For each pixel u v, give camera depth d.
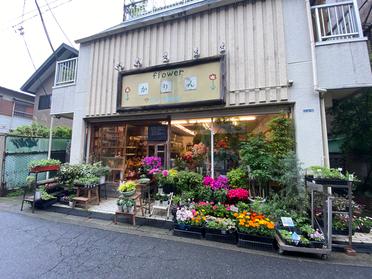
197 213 3.75
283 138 4.36
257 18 4.91
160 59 5.82
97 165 6.09
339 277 2.54
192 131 5.62
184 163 5.57
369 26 6.52
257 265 2.79
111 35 6.57
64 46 10.58
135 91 5.95
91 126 6.86
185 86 5.37
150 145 6.08
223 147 5.23
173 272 2.59
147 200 4.93
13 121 13.38
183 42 5.60
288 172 3.87
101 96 6.48
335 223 3.52
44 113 12.15
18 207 5.30
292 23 4.68
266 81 4.72
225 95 4.98
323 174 3.41
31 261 2.79
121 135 6.55
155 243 3.41
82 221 4.41
